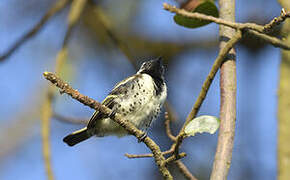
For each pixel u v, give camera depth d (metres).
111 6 13.77
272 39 6.22
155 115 9.51
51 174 8.48
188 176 7.02
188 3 7.10
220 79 5.82
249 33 6.20
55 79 5.57
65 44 9.80
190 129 5.35
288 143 6.21
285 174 6.09
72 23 9.83
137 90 9.21
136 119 9.23
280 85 6.58
